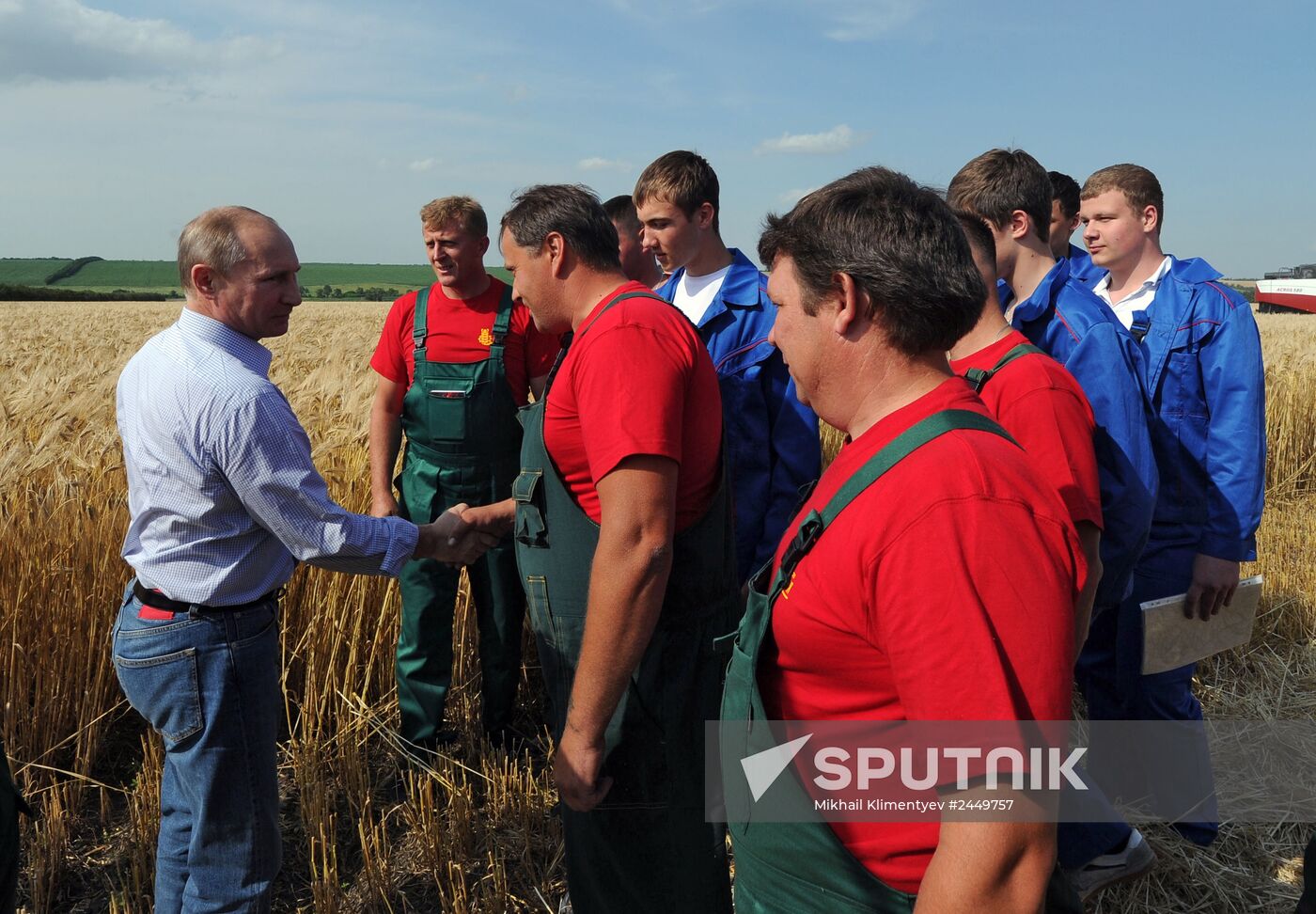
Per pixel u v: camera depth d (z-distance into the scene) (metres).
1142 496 2.18
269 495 2.11
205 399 2.07
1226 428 2.62
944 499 1.01
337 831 3.05
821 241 1.16
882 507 1.05
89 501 3.81
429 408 3.36
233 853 2.27
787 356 1.25
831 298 1.17
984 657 0.97
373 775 3.41
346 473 4.12
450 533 2.54
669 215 2.94
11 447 3.88
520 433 3.44
